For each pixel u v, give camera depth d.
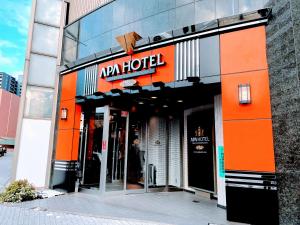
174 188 9.54
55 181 9.30
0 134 61.22
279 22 5.21
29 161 9.46
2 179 11.68
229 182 5.55
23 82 9.77
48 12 10.63
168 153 9.87
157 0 7.96
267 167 5.17
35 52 10.11
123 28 8.70
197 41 6.60
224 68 6.06
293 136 4.67
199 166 8.61
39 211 6.06
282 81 5.02
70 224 5.07
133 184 8.84
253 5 6.20
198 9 7.04
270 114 5.30
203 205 7.00
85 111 9.70
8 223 5.05
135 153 9.05
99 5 9.83
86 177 9.14
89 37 9.74
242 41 5.91
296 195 4.52
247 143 5.46
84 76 9.21
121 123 8.89
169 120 10.20
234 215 5.36
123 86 7.70
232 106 5.79
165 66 7.10
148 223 5.20
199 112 8.77
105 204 6.98
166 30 7.59
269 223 4.97
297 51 4.66
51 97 10.17
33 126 9.72
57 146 9.62
